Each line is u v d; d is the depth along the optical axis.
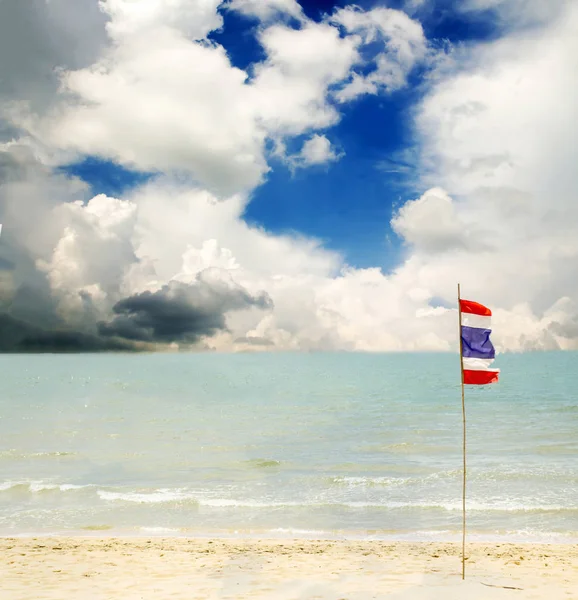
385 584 8.02
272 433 31.69
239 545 10.77
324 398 57.47
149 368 137.50
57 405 51.88
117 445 27.31
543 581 8.12
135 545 10.77
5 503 14.84
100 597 7.50
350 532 12.09
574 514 13.25
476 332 8.06
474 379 8.00
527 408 44.09
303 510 13.96
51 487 16.31
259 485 17.20
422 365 150.00
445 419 37.53
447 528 12.30
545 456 22.12
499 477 17.42
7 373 113.31
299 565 9.26
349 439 28.67
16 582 8.30
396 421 36.88
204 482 17.84
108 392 68.62
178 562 9.51
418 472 19.08
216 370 126.88
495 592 7.50
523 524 12.52
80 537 11.57
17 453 24.14
